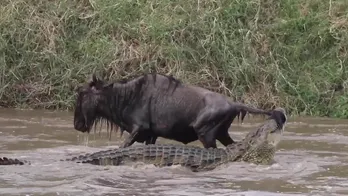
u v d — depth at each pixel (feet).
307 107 141.28
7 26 156.97
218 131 96.53
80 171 84.02
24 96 148.36
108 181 78.54
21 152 97.86
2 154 95.91
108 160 88.89
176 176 82.58
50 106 146.51
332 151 100.63
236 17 156.66
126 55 151.12
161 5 161.07
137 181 79.10
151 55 151.23
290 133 116.98
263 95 144.56
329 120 133.69
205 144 95.91
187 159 88.58
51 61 151.23
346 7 161.58
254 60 148.46
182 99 96.63
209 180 80.23
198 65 148.87
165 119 97.04
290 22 157.79
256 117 132.57
